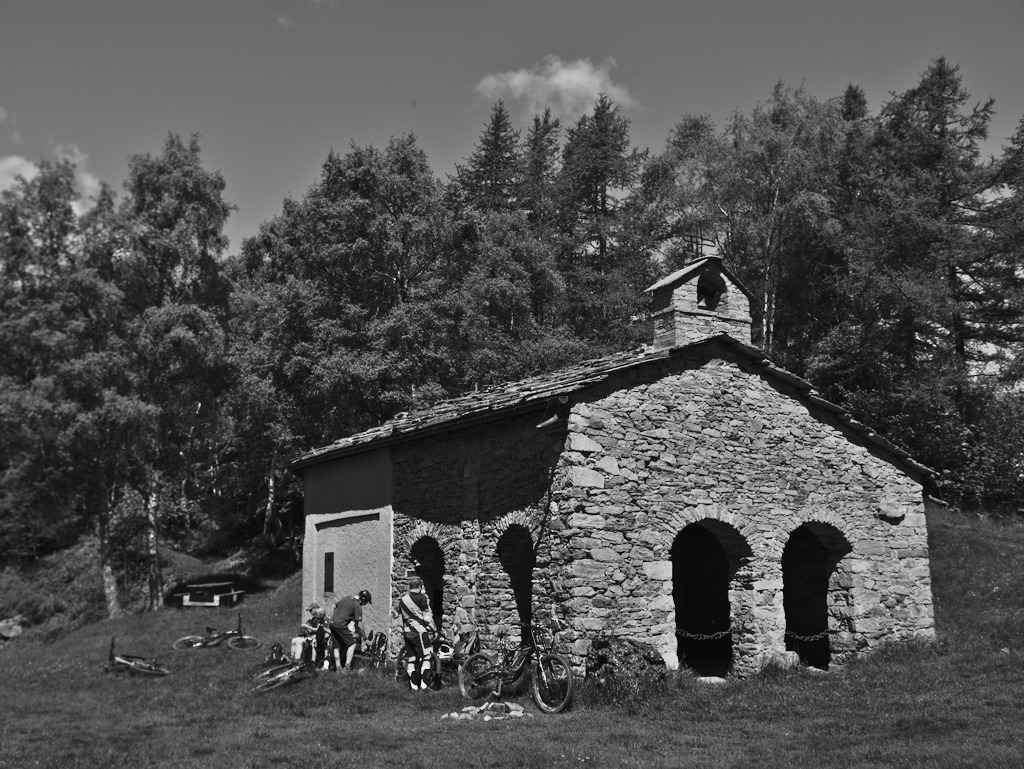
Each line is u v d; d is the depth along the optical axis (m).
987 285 28.23
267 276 38.75
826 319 33.34
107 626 27.08
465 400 17.95
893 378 27.02
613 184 41.16
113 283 30.94
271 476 39.00
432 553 17.48
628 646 12.55
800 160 30.33
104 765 9.29
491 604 14.77
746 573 14.55
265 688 14.31
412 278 31.14
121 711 13.42
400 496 17.73
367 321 30.00
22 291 31.86
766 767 8.35
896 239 27.12
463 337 30.22
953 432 26.00
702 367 14.67
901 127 29.83
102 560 32.22
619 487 13.39
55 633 33.66
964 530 21.64
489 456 15.27
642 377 14.01
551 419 13.40
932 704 10.94
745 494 14.58
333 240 29.94
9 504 41.12
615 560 13.14
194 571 37.59
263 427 32.44
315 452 21.05
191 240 31.81
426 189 30.84
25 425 30.20
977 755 8.20
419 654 14.16
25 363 32.59
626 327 34.78
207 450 38.25
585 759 8.85
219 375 32.59
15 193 32.22
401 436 17.03
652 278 37.91
